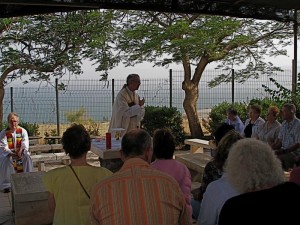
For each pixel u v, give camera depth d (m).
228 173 2.02
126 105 6.88
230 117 8.04
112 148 5.90
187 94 12.70
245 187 1.92
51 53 11.59
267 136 6.99
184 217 2.44
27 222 4.92
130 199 2.25
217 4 5.73
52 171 2.83
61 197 2.74
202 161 6.73
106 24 11.59
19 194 4.85
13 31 11.13
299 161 5.00
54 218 2.76
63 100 12.46
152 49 11.69
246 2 5.94
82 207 2.73
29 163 7.06
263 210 1.78
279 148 6.74
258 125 7.23
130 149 2.42
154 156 3.43
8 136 7.04
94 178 2.78
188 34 11.48
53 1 4.50
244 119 11.73
